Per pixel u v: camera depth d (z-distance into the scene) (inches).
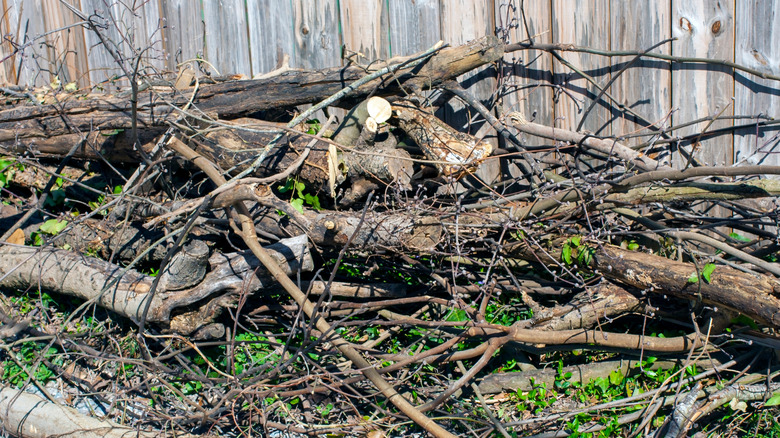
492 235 127.8
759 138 147.9
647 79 150.2
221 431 107.8
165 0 161.0
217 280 115.1
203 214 132.3
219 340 121.4
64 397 113.8
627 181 116.6
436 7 152.0
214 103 136.2
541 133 137.3
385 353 117.8
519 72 152.9
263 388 108.3
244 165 135.0
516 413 111.0
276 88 137.1
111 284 109.1
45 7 166.9
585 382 113.4
